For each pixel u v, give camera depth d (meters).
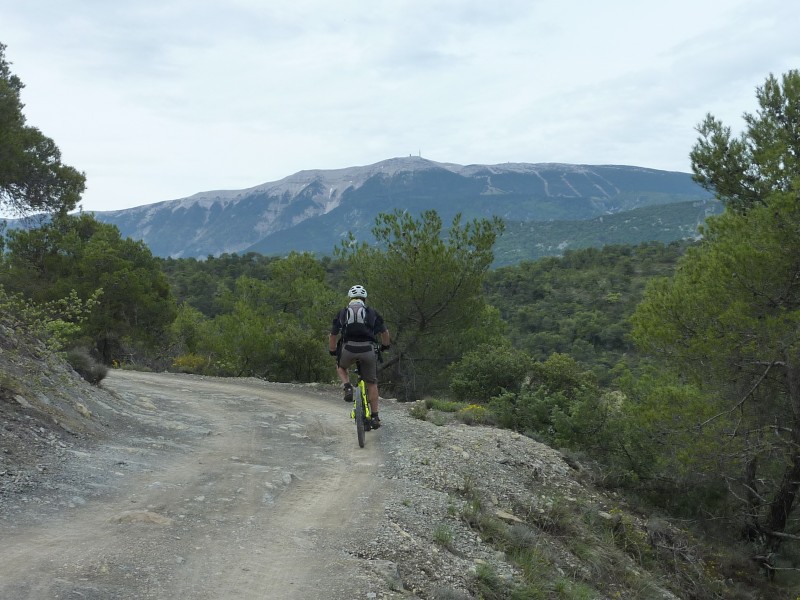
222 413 10.83
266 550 4.60
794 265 9.31
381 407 12.20
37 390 7.73
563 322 110.06
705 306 9.94
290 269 35.69
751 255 9.41
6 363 7.98
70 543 4.25
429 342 20.17
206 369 22.50
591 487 9.33
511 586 5.10
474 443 9.24
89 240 30.77
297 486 6.47
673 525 9.14
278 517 5.44
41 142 21.81
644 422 10.23
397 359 20.05
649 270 142.75
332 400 13.43
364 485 6.73
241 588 3.90
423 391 19.70
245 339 23.41
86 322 26.27
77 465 6.11
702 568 8.28
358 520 5.57
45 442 6.49
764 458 10.02
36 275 28.22
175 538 4.59
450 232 19.50
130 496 5.53
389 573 4.50
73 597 3.41
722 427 9.74
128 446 7.38
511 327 108.50
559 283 141.00
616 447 10.80
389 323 20.19
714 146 12.48
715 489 10.84
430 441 9.09
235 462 7.25
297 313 35.09
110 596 3.51
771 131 11.97
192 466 6.89
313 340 23.31
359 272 20.03
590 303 124.06
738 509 10.67
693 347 9.80
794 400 9.57
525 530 6.47
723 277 9.76
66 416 7.60
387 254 19.58
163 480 6.17
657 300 10.77
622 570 6.88
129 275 28.25
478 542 5.87
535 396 12.31
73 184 22.44
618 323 103.69
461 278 19.09
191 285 96.81
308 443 8.71
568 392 14.46
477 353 16.55
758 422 9.95
